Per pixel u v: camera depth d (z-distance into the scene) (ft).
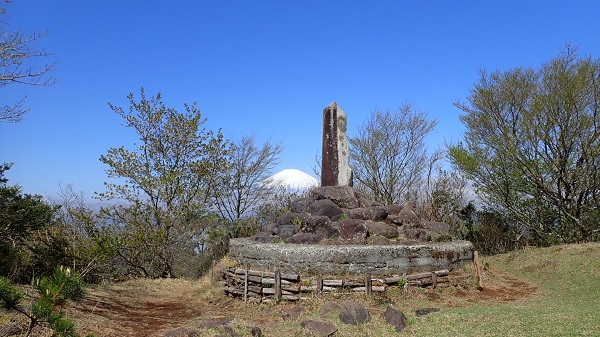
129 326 24.93
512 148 56.39
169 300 34.47
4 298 10.88
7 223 31.37
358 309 23.63
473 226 65.92
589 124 52.80
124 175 49.26
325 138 39.55
